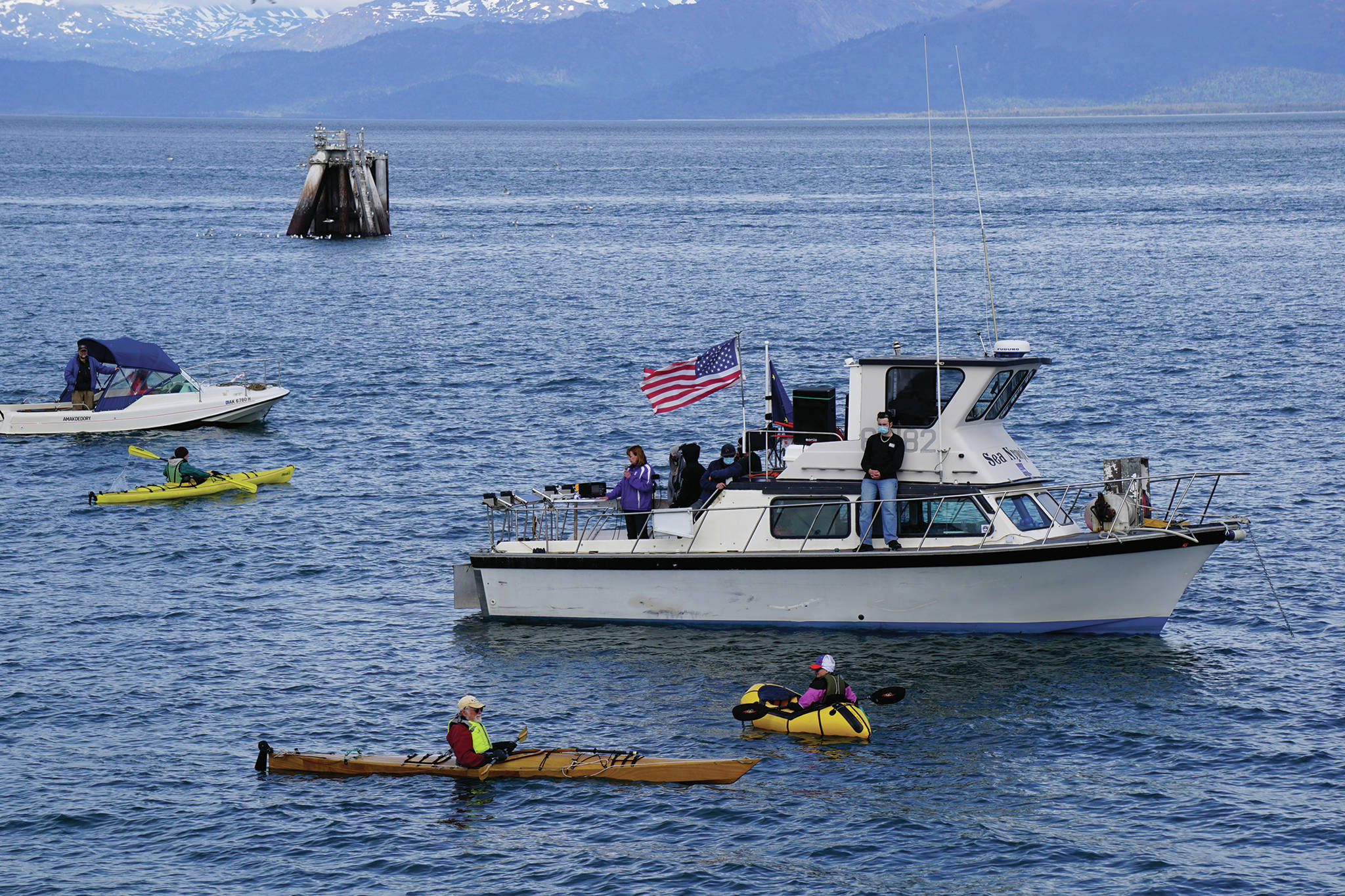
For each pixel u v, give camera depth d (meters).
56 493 78.88
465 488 79.31
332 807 41.88
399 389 108.25
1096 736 45.88
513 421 96.56
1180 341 125.50
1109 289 163.75
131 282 178.12
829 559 52.59
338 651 54.34
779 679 50.44
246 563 65.75
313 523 72.56
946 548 52.19
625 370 115.62
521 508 60.19
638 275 186.62
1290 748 44.69
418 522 72.62
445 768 43.94
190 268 194.00
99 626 56.97
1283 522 69.25
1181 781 42.72
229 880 37.91
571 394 105.88
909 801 41.78
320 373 115.62
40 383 111.69
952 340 132.25
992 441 54.97
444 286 176.25
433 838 40.12
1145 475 54.59
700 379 58.69
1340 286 160.62
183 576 63.88
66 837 39.97
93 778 43.50
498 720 47.84
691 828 40.53
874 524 53.56
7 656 53.44
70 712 48.34
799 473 54.97
